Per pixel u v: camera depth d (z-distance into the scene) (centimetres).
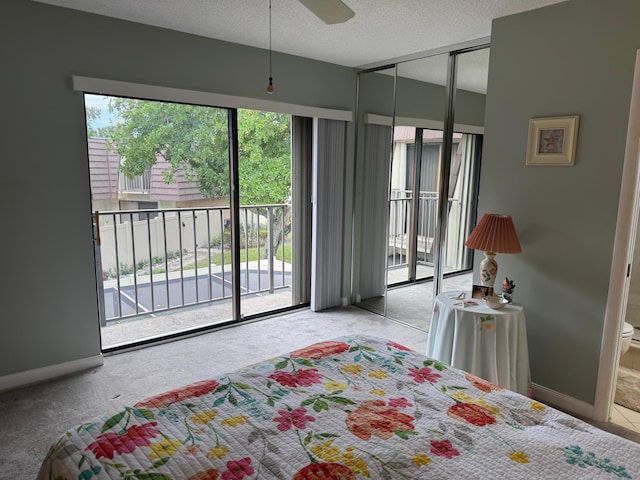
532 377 274
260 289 483
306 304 434
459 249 337
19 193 262
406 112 370
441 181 346
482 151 293
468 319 241
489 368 238
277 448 122
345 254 437
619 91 223
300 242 421
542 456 120
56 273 280
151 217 414
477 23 279
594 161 236
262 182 626
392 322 394
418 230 370
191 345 337
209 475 111
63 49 265
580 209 243
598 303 240
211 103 325
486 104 282
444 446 124
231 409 142
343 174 418
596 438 129
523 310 254
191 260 446
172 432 128
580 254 246
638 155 219
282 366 173
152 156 427
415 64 358
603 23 226
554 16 245
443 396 153
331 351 187
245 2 251
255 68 345
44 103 263
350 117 409
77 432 128
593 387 247
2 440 216
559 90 247
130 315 403
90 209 288
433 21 277
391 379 165
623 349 295
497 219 255
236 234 369
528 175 265
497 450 123
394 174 386
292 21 282
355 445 124
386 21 278
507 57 268
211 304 446
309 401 147
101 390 268
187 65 312
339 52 356
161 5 257
